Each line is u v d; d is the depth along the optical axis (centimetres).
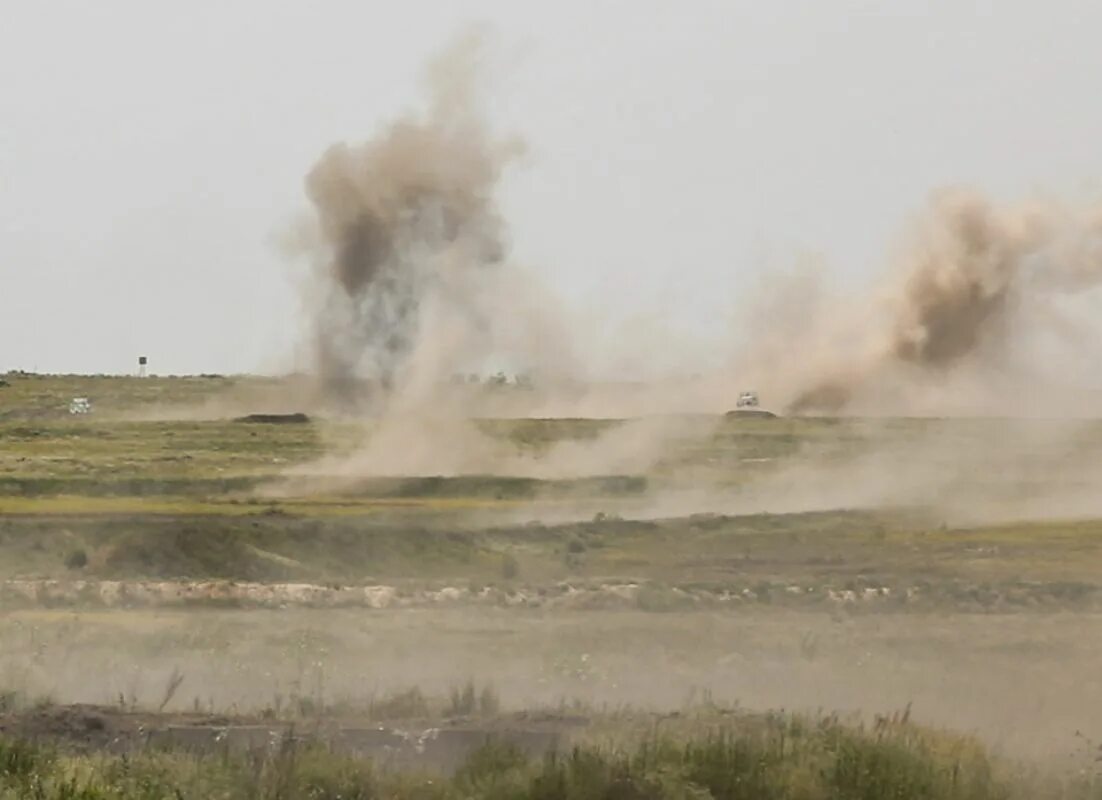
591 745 7650
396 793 7175
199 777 7212
